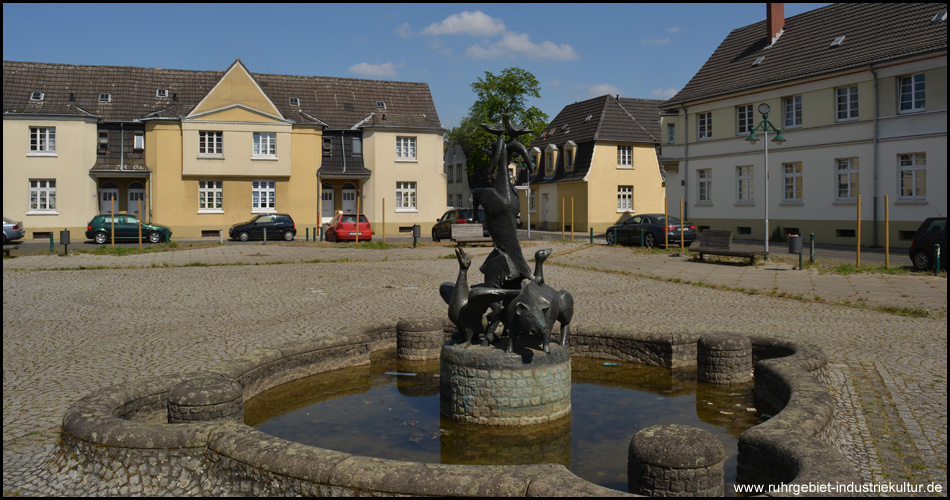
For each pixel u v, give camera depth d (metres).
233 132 42.00
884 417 6.64
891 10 31.72
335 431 6.63
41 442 6.25
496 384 6.74
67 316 13.39
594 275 20.45
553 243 32.06
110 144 41.69
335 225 36.31
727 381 8.19
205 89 45.59
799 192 33.91
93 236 36.03
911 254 20.23
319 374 8.89
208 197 42.19
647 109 55.53
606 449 6.10
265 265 23.48
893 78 29.28
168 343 10.71
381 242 33.00
